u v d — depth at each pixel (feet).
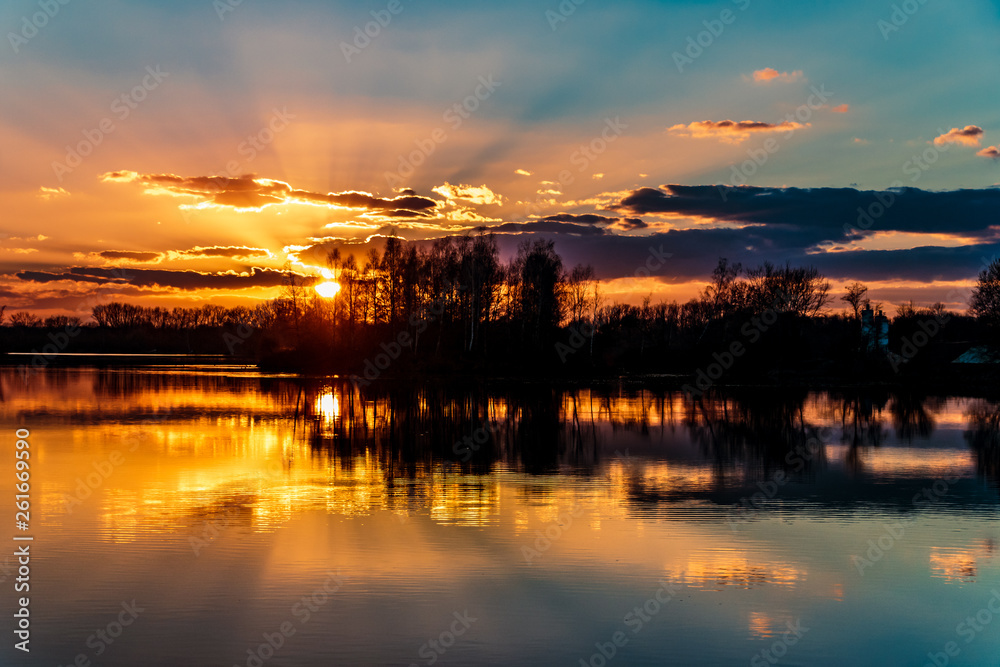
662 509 93.76
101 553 73.31
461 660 52.21
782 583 67.62
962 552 76.89
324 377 347.56
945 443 156.15
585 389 297.53
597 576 68.69
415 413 202.39
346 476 112.78
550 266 428.97
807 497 101.45
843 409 230.48
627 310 508.53
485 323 400.88
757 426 182.91
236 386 291.79
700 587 66.28
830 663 53.01
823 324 507.71
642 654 53.57
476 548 76.13
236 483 106.42
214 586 64.95
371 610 60.34
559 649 54.13
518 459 130.21
